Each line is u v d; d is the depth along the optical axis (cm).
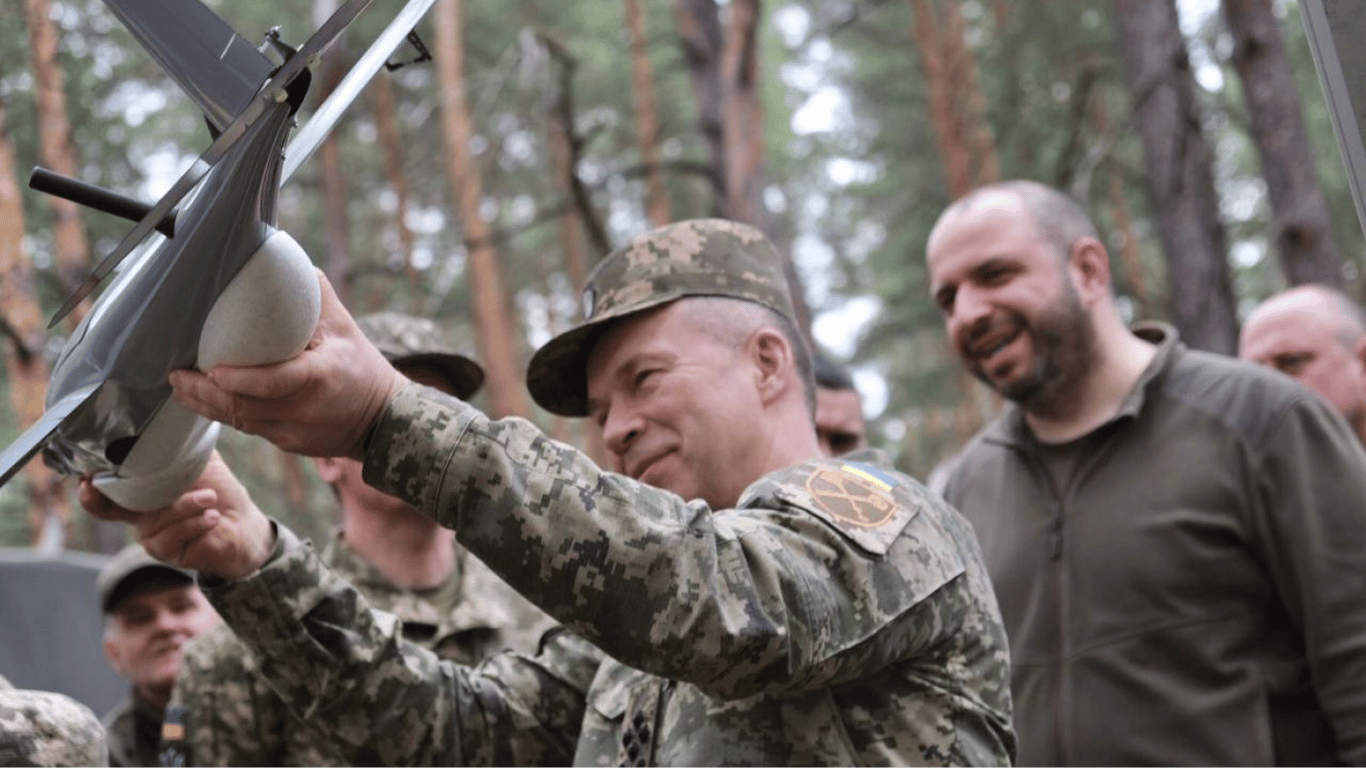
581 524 166
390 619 239
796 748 190
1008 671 204
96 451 173
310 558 228
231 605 222
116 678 598
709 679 172
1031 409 345
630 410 223
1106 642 323
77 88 690
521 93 1408
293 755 305
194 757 303
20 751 168
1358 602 305
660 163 1012
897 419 1825
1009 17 1443
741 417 220
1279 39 926
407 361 335
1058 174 1134
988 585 206
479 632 331
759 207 991
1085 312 343
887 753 191
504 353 1257
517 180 1559
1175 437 330
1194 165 1003
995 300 343
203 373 161
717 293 225
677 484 220
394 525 331
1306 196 902
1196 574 319
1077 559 331
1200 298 986
